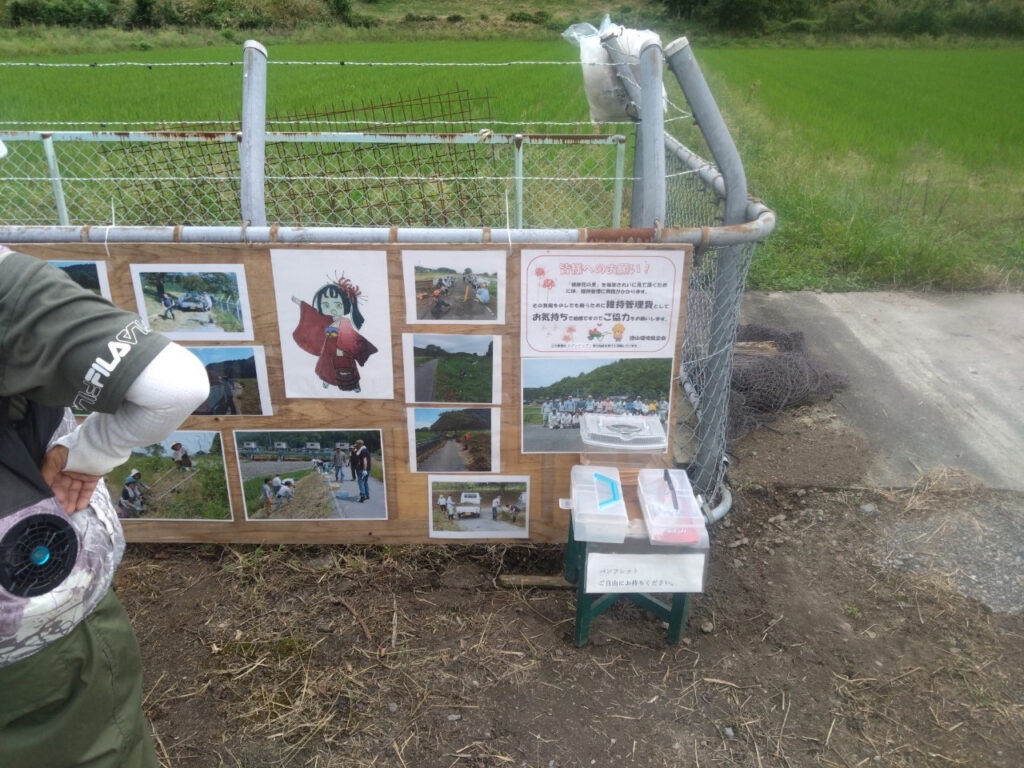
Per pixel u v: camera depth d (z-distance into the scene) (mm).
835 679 2576
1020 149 11992
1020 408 4379
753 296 6117
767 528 3363
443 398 2803
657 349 2736
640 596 2748
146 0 34969
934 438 4066
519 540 3082
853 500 3543
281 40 36469
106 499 1637
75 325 1254
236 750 2291
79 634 1484
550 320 2672
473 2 63312
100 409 1305
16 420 1402
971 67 29859
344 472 2949
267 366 2746
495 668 2584
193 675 2539
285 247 2568
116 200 6746
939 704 2480
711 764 2271
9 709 1425
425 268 2590
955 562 3125
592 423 2840
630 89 3748
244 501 2996
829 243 6996
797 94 20031
